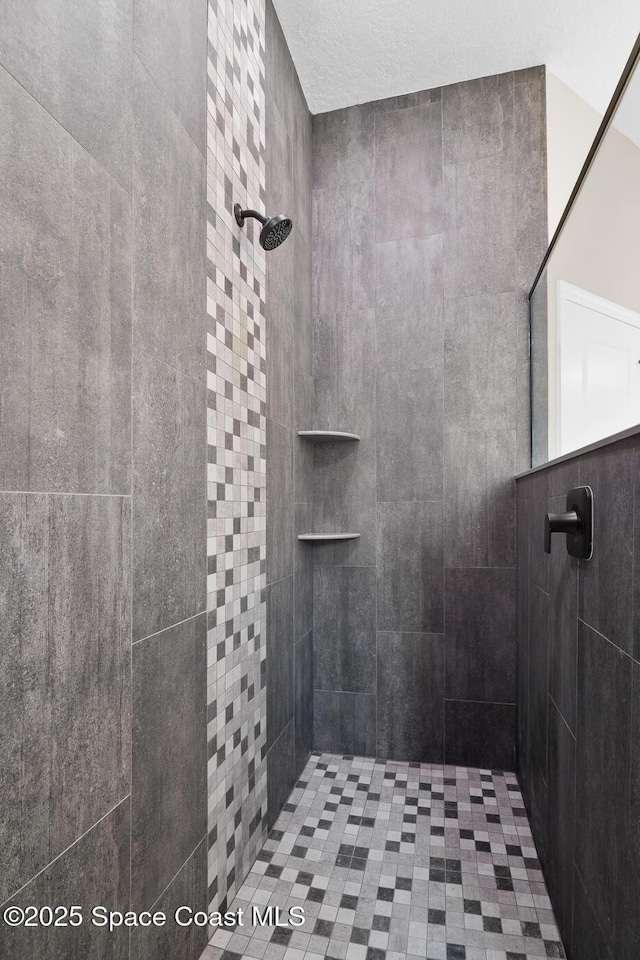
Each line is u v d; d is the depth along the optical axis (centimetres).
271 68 160
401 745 198
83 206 73
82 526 72
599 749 88
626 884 74
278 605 163
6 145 59
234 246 130
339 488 205
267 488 154
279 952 111
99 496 76
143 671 88
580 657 100
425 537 197
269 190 158
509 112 191
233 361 129
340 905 124
